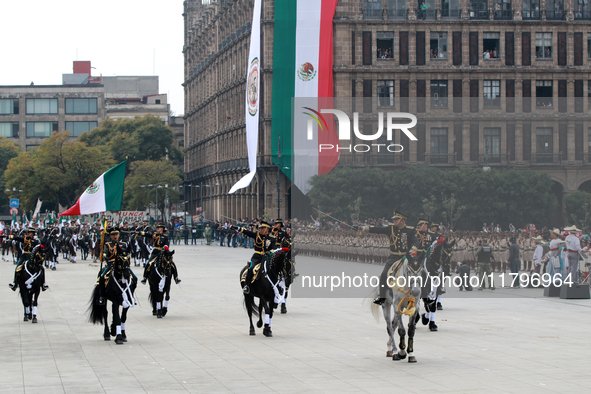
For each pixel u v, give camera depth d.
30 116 170.62
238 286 35.81
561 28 86.94
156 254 25.08
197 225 105.50
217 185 121.12
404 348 16.55
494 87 87.38
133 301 19.62
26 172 116.75
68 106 171.25
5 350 18.41
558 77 87.00
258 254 21.27
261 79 97.44
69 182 114.12
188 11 156.12
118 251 19.45
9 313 25.88
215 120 125.62
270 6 95.81
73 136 171.12
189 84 150.00
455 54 87.62
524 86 87.31
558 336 19.91
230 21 115.69
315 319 23.77
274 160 83.75
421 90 87.75
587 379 14.45
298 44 82.62
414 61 87.88
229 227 21.62
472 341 19.16
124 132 133.38
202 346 18.88
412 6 88.06
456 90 87.50
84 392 13.79
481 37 87.25
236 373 15.45
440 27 87.62
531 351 17.64
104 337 19.95
